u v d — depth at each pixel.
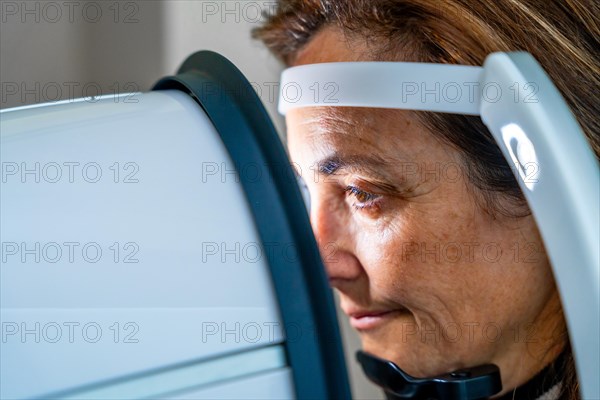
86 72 0.80
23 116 0.38
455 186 0.51
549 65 0.52
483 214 0.52
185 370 0.33
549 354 0.56
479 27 0.50
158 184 0.34
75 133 0.36
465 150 0.50
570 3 0.53
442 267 0.53
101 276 0.33
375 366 0.56
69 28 0.78
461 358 0.54
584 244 0.37
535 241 0.52
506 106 0.40
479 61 0.50
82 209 0.33
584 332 0.38
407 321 0.56
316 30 0.57
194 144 0.36
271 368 0.34
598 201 0.37
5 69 0.76
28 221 0.33
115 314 0.32
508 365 0.55
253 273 0.34
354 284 0.57
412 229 0.53
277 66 0.79
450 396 0.51
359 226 0.55
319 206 0.56
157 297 0.33
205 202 0.35
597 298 0.37
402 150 0.51
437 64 0.45
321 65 0.48
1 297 0.31
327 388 0.34
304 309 0.35
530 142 0.39
